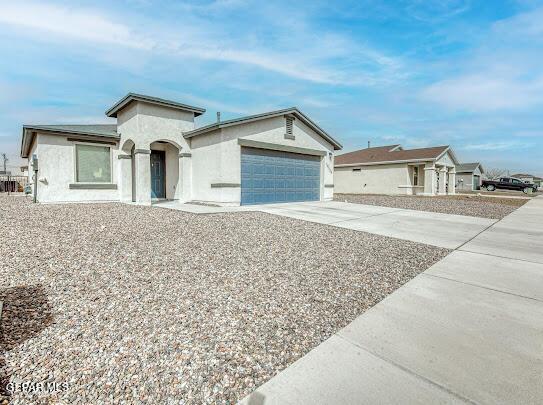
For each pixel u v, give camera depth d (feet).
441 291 13.24
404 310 11.35
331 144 58.85
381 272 15.78
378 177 93.15
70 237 20.77
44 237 20.53
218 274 14.90
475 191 128.06
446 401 6.68
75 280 13.55
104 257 16.85
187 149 46.03
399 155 92.43
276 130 47.11
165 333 9.42
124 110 44.27
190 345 8.82
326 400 6.73
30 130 39.88
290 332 9.71
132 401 6.60
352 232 26.23
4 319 9.98
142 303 11.51
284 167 49.26
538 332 9.71
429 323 10.33
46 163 40.65
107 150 45.44
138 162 40.60
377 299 12.39
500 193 111.34
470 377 7.50
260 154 45.47
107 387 7.02
